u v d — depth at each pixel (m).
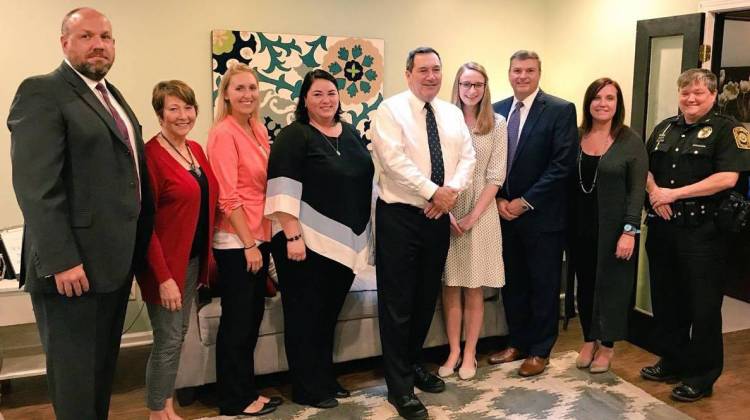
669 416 2.77
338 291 2.80
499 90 4.48
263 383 3.14
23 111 1.84
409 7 4.12
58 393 2.04
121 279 2.04
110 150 1.96
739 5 3.14
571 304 3.77
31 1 3.24
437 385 3.00
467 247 3.02
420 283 2.82
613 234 3.00
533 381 3.12
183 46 3.58
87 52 1.90
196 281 2.59
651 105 3.66
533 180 3.10
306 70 3.86
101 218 1.96
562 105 3.04
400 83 4.18
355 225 2.68
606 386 3.06
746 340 3.71
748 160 2.74
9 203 3.32
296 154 2.57
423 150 2.70
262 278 2.69
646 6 3.68
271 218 2.60
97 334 2.05
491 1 4.35
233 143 2.57
